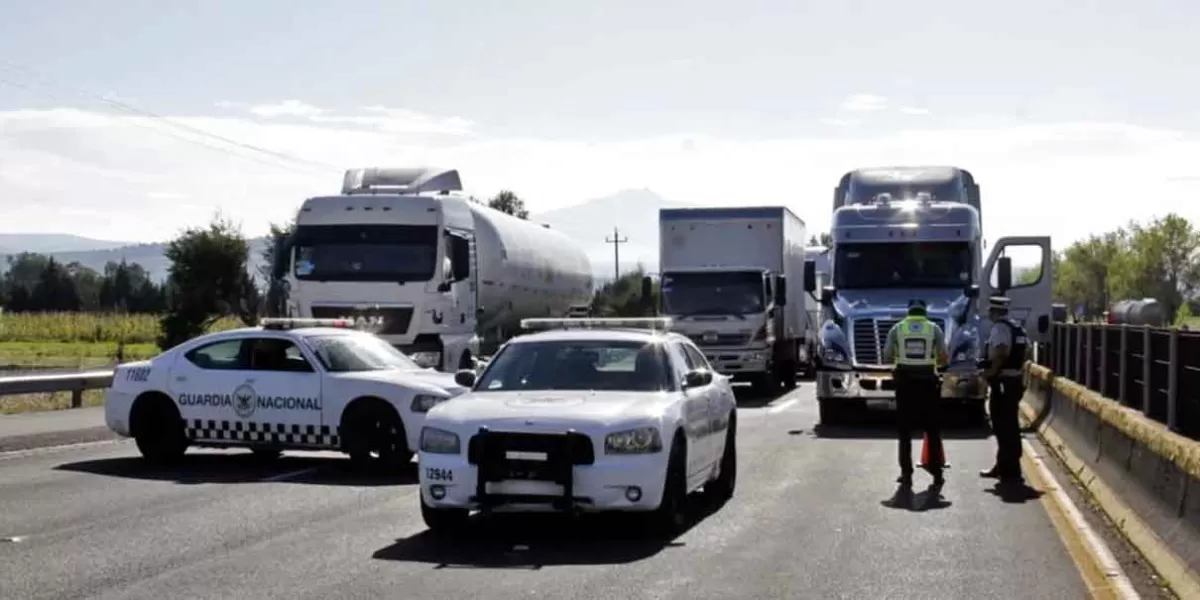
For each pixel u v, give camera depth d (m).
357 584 9.61
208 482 15.45
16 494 14.29
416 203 26.70
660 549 11.20
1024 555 10.91
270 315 26.94
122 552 10.84
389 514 13.05
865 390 24.44
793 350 37.94
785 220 34.19
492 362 13.07
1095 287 100.00
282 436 16.47
